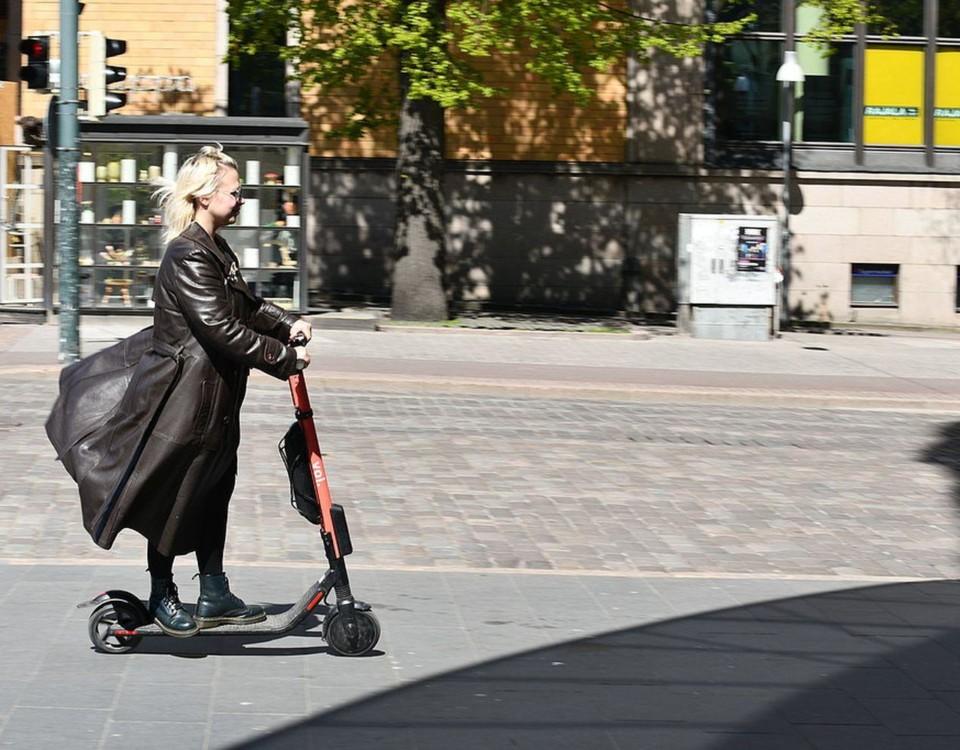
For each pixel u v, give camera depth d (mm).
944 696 8820
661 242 43500
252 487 15734
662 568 12703
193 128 33312
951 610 11031
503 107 42750
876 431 23109
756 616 10656
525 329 35688
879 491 17266
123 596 9070
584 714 8305
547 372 27672
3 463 16734
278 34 34594
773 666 9375
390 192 42406
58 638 9422
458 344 31922
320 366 26859
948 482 18141
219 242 9094
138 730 7762
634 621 10391
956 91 44219
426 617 10305
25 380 24484
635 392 25750
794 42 43594
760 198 43625
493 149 42906
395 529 13914
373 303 42000
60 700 8203
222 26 41406
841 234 43906
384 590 11070
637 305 43531
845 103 44031
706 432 22000
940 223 44156
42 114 40875
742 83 43719
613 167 43062
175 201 8938
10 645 9219
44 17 40500
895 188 43969
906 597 11453
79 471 8727
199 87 41531
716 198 43531
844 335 39500
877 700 8719
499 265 43219
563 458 18703
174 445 8633
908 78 44094
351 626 9195
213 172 8930
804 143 44219
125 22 41219
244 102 41906
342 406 23078
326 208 42344
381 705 8336
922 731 8172
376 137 42250
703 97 43156
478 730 7961
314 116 42031
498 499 15680
